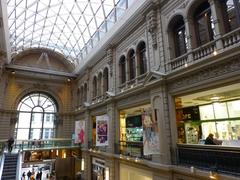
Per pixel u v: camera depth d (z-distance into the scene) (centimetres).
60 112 2373
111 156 1286
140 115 1323
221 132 900
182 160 781
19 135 2158
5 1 1141
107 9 1592
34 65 2372
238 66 615
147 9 1073
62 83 2470
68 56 2492
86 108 1867
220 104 923
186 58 833
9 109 2086
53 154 2105
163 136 873
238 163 570
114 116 1372
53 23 2119
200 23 822
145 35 1120
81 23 1972
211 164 655
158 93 934
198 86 757
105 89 1608
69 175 1930
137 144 1088
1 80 2084
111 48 1495
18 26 1830
